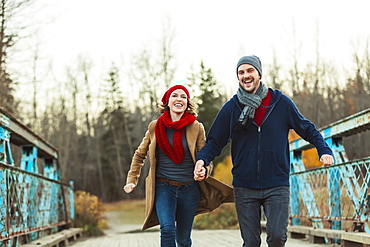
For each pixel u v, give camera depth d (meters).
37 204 6.56
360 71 22.25
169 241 3.50
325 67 25.22
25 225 5.66
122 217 26.77
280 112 3.30
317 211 6.55
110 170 42.12
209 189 3.88
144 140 4.00
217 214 14.44
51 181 7.71
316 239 6.49
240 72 3.34
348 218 5.45
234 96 3.44
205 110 29.64
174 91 3.78
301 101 25.31
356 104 23.08
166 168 3.73
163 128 3.71
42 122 25.91
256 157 3.25
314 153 16.20
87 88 39.31
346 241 5.20
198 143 3.76
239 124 3.24
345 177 5.51
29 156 7.02
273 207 3.20
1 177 4.59
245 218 3.28
